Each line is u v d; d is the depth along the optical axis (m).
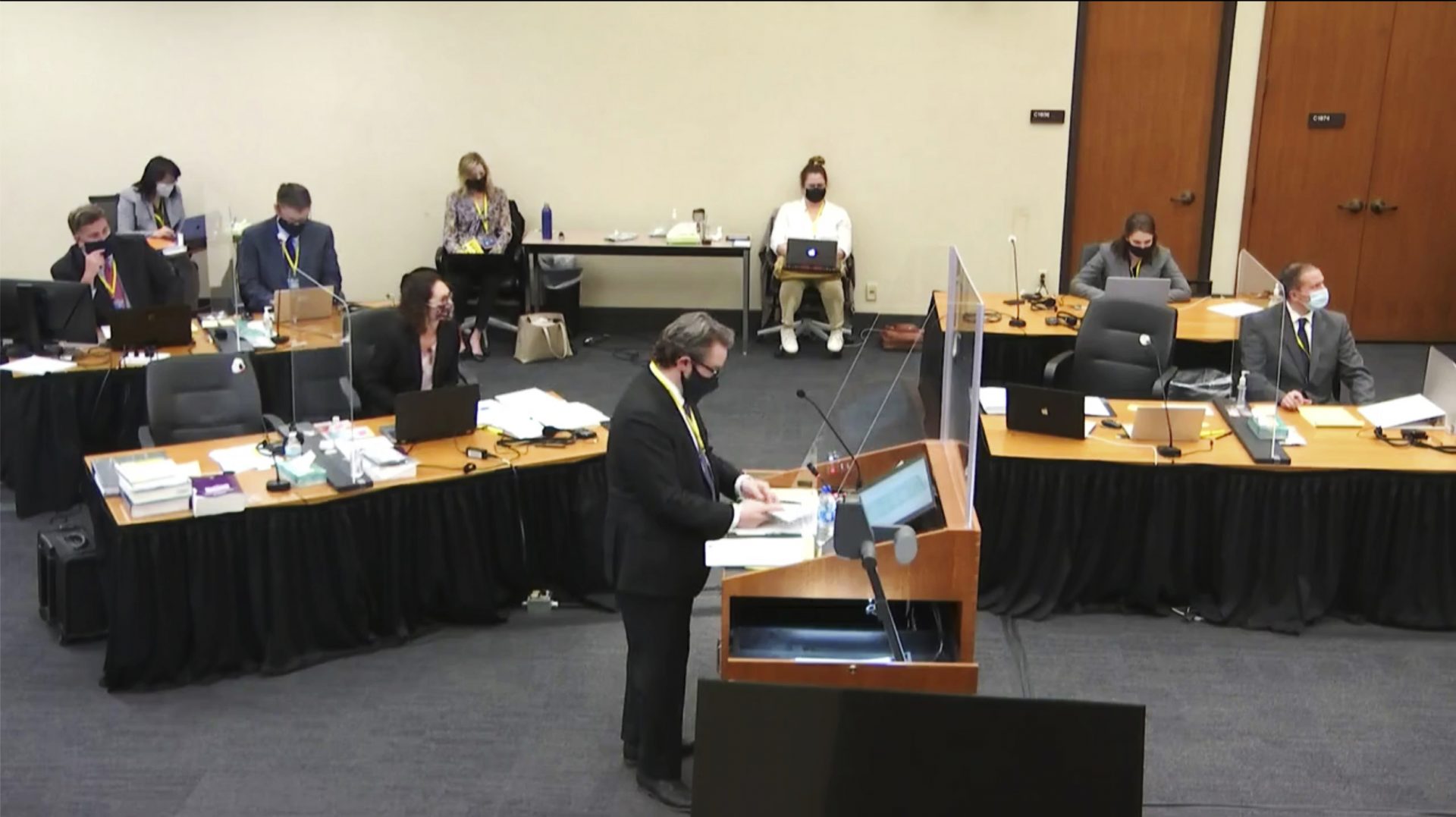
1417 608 4.18
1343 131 7.79
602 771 3.39
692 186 8.28
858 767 1.72
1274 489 4.12
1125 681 3.88
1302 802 3.25
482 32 8.04
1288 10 7.64
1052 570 4.29
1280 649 4.08
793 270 7.59
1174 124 7.95
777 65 8.04
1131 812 1.68
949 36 7.91
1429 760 3.45
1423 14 7.54
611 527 3.03
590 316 8.53
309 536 3.91
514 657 4.05
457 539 4.15
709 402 6.75
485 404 4.69
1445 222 7.85
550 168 8.27
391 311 4.80
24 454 5.12
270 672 3.90
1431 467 4.07
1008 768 1.70
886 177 8.20
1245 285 6.07
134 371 5.24
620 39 8.04
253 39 8.04
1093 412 4.64
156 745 3.52
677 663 3.10
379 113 8.17
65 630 4.11
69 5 7.94
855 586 2.95
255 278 6.43
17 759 3.45
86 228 5.81
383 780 3.35
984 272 8.33
